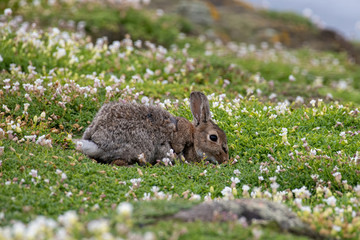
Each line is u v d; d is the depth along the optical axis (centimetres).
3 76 1612
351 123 1417
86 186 1019
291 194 1003
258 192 948
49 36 2105
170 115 1318
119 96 1567
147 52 2234
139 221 723
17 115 1367
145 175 1120
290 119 1429
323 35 4597
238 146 1318
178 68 2092
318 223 798
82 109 1468
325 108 1463
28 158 1088
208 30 4022
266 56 3195
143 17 3238
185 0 4597
